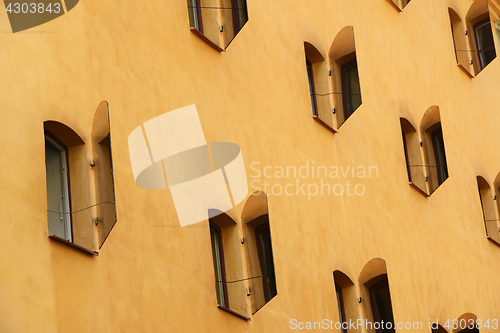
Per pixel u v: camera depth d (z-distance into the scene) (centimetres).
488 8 2683
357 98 1831
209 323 1274
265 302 1376
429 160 2177
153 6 1366
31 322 960
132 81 1261
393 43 2252
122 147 1204
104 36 1224
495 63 2897
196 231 1308
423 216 2088
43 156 1044
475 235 2334
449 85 2498
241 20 1542
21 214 988
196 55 1444
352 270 1712
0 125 995
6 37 1045
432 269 2034
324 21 1933
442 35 2564
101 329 1062
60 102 1098
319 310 1563
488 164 2573
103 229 1072
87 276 1062
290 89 1708
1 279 938
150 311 1157
